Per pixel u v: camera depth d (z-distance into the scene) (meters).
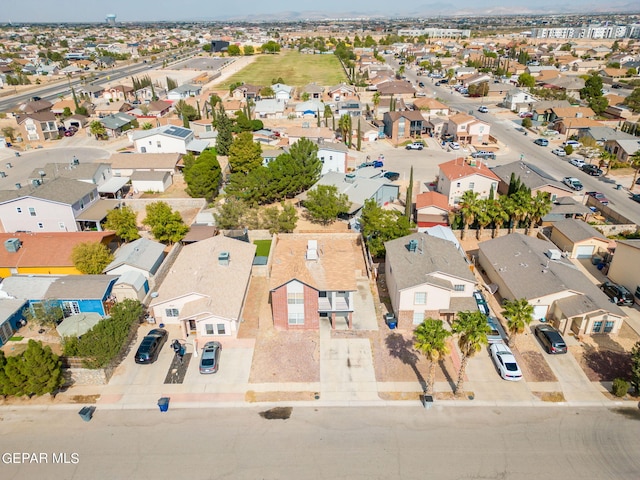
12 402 34.75
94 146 105.06
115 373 37.41
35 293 44.44
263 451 30.42
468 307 42.00
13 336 42.06
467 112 134.88
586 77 163.50
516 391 35.28
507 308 37.22
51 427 32.50
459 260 46.03
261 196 69.38
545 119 120.44
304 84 180.12
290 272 42.50
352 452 30.33
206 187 71.56
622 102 133.50
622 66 193.62
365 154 97.25
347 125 99.69
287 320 42.12
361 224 60.44
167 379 36.72
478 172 66.81
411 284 40.78
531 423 32.50
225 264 46.69
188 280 43.97
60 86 182.75
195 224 61.19
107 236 54.06
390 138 109.56
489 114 132.38
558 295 42.09
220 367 37.88
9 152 100.56
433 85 179.75
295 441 31.16
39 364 32.97
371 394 35.22
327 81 186.00
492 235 59.34
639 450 30.36
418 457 29.91
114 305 43.91
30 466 29.53
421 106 128.50
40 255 50.16
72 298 43.41
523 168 74.00
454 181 67.00
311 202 62.28
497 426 32.25
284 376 36.97
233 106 130.50
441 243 48.84
